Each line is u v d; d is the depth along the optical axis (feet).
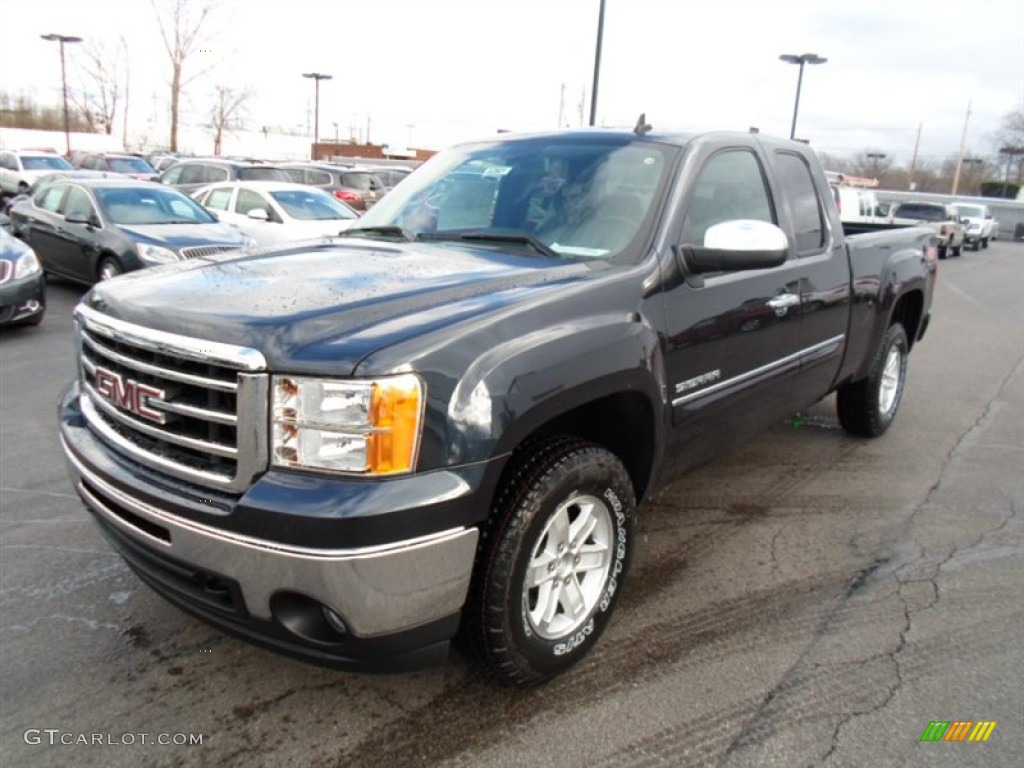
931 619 11.22
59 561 12.48
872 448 18.69
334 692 9.48
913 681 9.80
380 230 12.66
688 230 11.37
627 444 10.77
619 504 9.93
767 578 12.37
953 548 13.50
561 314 9.08
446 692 9.50
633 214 11.00
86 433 9.63
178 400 8.16
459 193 12.71
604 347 9.24
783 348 13.33
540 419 8.48
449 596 8.00
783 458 17.88
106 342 9.16
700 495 15.67
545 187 11.93
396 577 7.55
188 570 8.11
